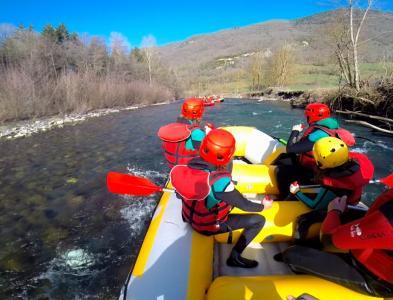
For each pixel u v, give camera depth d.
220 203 2.27
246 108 16.45
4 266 3.63
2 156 8.15
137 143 8.91
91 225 4.43
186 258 2.32
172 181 2.27
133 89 23.16
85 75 20.25
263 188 3.58
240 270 2.44
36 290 3.25
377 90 10.60
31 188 5.79
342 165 2.43
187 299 2.06
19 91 14.87
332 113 12.88
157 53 38.22
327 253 2.01
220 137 2.12
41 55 23.75
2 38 23.28
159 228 2.69
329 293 1.89
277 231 2.67
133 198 5.19
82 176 6.31
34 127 12.53
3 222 4.59
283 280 2.01
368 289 1.78
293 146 3.26
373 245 1.53
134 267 2.39
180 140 3.33
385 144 7.72
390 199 1.52
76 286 3.29
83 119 14.74
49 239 4.14
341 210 2.08
